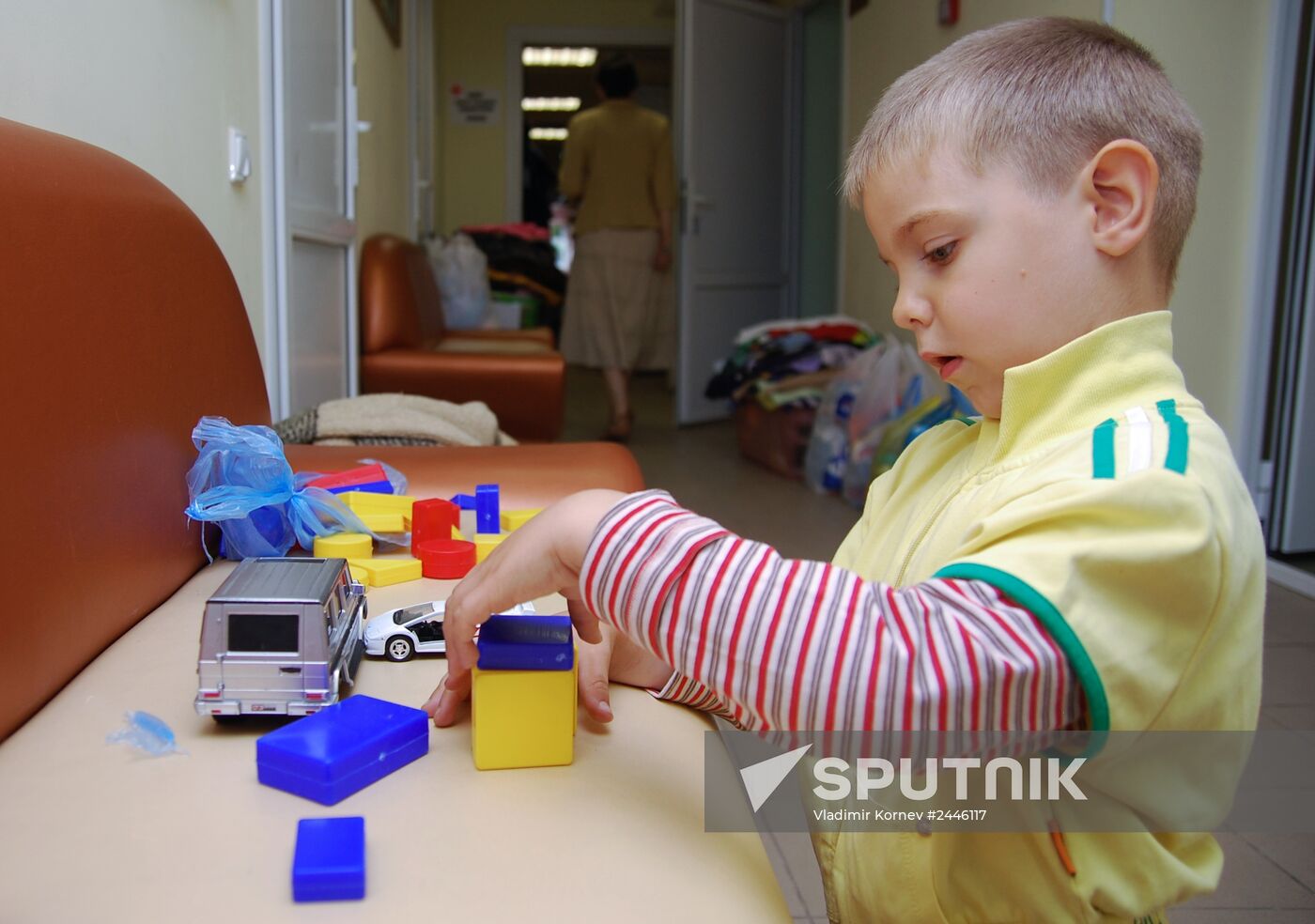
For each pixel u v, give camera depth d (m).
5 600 0.63
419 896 0.48
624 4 6.99
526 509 1.19
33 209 0.75
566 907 0.48
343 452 1.33
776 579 0.51
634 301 4.97
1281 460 2.95
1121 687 0.49
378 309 3.12
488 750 0.60
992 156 0.59
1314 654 2.29
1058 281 0.59
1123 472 0.52
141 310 0.92
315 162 2.44
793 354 4.34
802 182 5.81
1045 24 0.65
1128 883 0.58
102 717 0.66
